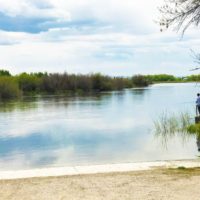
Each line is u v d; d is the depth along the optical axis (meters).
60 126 27.86
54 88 76.00
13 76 75.88
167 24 12.20
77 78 78.12
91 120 31.25
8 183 8.62
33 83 75.25
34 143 20.61
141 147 18.22
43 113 37.88
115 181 8.52
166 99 54.53
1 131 25.67
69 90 77.06
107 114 35.78
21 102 53.25
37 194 7.72
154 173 9.22
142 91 82.56
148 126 26.27
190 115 29.41
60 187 8.17
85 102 51.22
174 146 18.17
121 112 37.41
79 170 9.73
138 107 42.44
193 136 21.14
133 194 7.51
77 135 23.23
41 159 15.91
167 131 22.89
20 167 14.22
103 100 54.97
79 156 16.36
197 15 11.91
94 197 7.40
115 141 20.45
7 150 18.50
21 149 18.77
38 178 9.02
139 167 9.93
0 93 62.31
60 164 14.61
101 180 8.65
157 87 107.44
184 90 85.88
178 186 8.02
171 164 10.23
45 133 24.45
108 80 83.62
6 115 36.44
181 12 12.03
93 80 80.44
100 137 22.12
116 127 26.45
